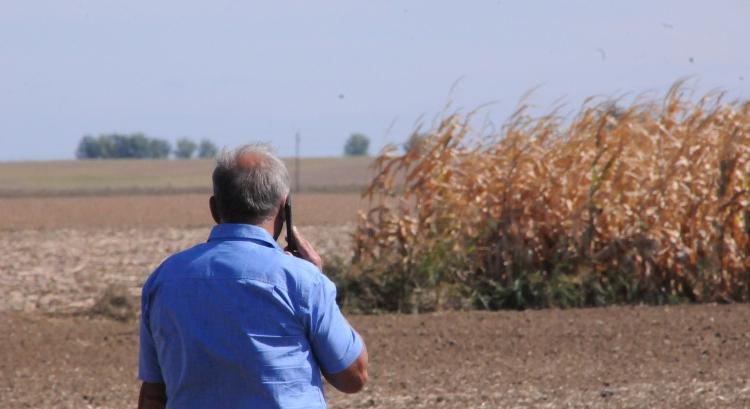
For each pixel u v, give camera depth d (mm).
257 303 8695
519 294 34031
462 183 35969
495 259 35156
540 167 35719
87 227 87812
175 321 8750
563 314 31391
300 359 8766
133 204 137000
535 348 26453
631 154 36188
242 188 8930
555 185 35406
